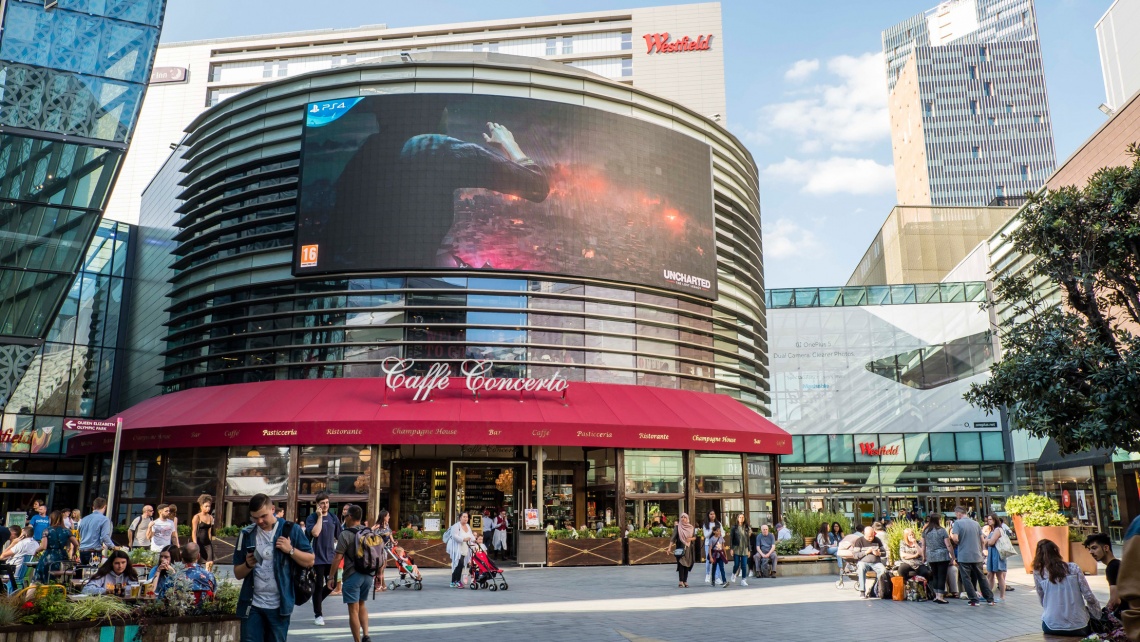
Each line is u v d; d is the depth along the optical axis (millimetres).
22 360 19172
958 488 52688
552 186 30531
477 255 29266
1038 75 171500
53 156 19250
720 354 33969
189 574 10789
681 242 32844
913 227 66375
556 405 27688
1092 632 11188
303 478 25859
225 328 30734
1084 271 15352
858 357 55062
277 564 7973
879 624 13008
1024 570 23906
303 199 29922
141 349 39656
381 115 30266
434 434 25406
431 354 28609
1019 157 168000
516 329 29344
